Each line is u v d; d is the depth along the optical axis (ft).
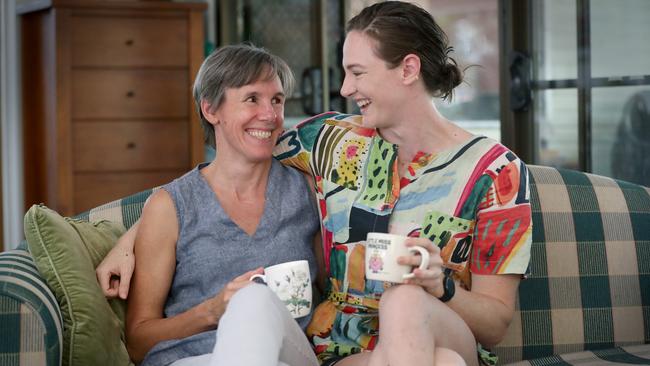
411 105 6.30
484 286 6.16
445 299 5.74
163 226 6.41
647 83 10.16
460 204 6.21
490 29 14.43
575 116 11.14
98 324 5.83
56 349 5.45
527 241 6.13
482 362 6.24
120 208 7.34
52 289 5.85
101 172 15.34
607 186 7.77
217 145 6.71
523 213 6.15
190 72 15.66
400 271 5.38
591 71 10.88
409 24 6.21
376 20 6.21
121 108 15.37
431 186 6.30
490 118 14.52
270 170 6.79
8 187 16.22
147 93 15.48
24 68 16.07
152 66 15.48
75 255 5.98
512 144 11.94
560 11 11.23
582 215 7.55
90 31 15.12
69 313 5.76
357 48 6.25
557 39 11.31
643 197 7.79
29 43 15.98
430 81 6.31
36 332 5.40
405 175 6.40
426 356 5.11
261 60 6.57
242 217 6.57
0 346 5.38
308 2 15.51
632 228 7.59
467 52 14.74
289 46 15.85
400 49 6.16
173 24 15.53
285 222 6.61
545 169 7.79
